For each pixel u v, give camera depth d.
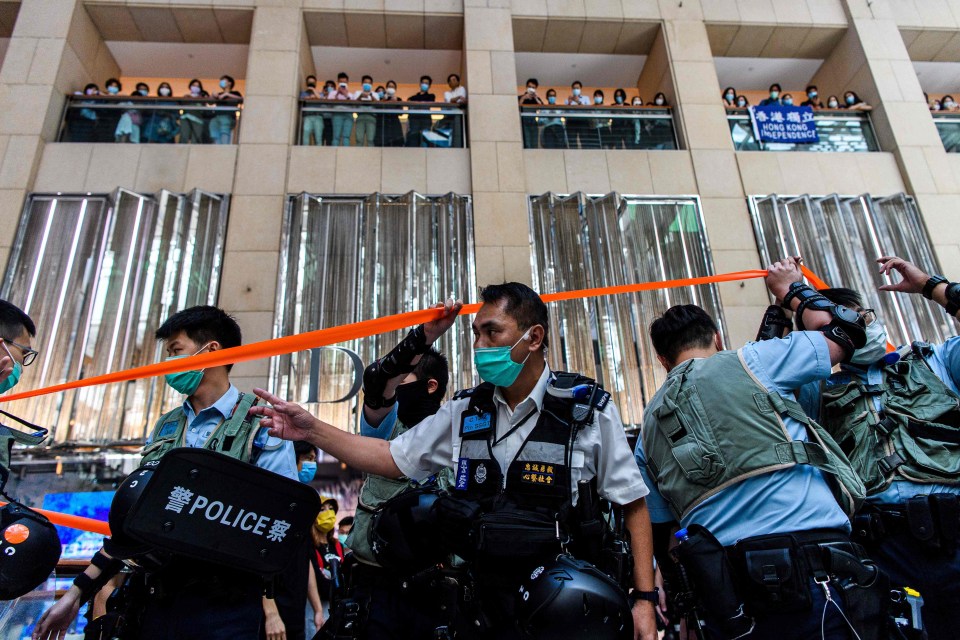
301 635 2.10
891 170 8.27
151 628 1.64
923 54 9.90
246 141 7.57
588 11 9.02
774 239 7.64
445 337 6.73
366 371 1.92
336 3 8.67
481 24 8.74
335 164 7.63
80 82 8.24
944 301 1.96
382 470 1.67
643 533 1.56
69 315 6.49
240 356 1.81
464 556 1.45
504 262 7.13
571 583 1.25
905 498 1.79
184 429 2.03
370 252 7.15
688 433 1.73
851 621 1.35
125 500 1.49
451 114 8.30
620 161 8.02
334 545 4.50
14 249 6.68
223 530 1.41
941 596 1.66
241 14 8.59
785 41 9.58
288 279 6.95
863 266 7.45
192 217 7.02
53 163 7.27
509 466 1.45
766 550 1.46
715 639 1.57
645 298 7.20
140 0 8.34
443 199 7.52
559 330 6.89
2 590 1.52
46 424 5.91
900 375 1.98
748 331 7.04
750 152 8.23
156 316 6.54
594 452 1.54
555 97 9.96
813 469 1.60
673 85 8.68
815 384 2.18
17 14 8.35
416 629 2.07
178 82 9.96
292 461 1.99
